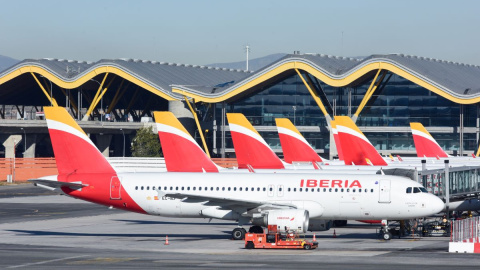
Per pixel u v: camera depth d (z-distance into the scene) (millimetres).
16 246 168375
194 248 164500
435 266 133750
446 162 198875
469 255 150375
